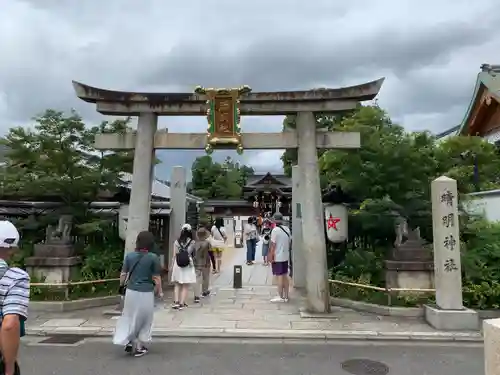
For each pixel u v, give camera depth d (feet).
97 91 31.73
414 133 36.96
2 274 9.71
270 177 140.05
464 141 45.85
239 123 31.27
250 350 22.74
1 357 9.20
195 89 30.99
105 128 39.17
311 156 31.01
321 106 31.09
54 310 30.25
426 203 34.99
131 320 21.04
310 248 30.50
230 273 50.03
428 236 36.78
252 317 29.25
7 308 9.30
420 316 29.09
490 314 28.84
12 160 39.60
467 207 39.04
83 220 39.01
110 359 21.06
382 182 35.40
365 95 30.19
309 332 25.54
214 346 23.44
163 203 47.24
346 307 32.09
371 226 35.37
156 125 32.81
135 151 32.19
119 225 38.81
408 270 31.53
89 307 31.60
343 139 31.27
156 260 21.66
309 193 30.73
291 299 35.32
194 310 31.35
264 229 59.82
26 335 25.35
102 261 35.68
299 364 20.57
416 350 22.86
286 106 31.40
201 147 31.83
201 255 35.68
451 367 20.24
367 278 33.14
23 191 38.22
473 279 30.68
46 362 20.56
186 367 20.01
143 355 21.67
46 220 38.65
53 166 37.60
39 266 33.40
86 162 38.93
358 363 20.75
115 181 39.01
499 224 35.42
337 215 36.32
